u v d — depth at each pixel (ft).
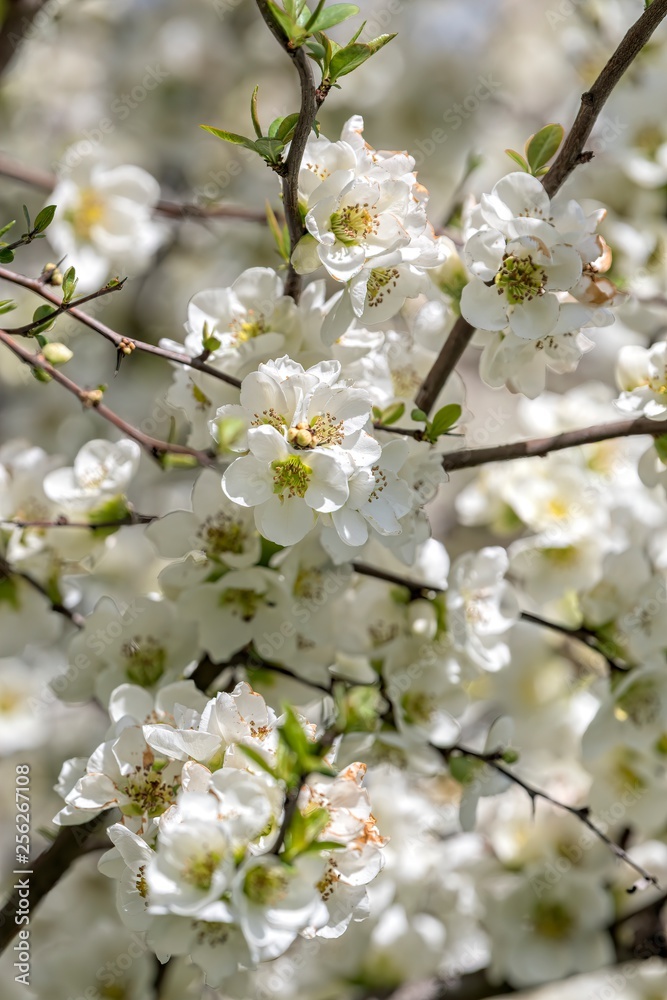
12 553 4.41
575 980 4.92
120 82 6.74
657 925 4.70
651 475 4.29
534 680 4.70
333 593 4.26
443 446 4.27
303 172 4.03
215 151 6.73
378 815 4.73
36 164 6.26
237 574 4.21
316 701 4.33
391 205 4.05
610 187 5.00
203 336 4.18
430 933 4.79
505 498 4.73
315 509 3.96
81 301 4.09
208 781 3.87
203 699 4.08
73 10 6.64
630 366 4.27
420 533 4.17
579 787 4.79
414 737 4.26
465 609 4.33
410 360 4.36
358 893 3.90
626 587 4.43
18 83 6.38
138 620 4.27
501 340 4.15
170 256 6.68
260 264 6.53
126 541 6.08
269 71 6.85
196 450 4.27
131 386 6.69
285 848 3.84
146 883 3.87
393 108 6.93
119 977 4.56
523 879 4.70
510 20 7.53
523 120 7.44
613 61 4.05
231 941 3.88
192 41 6.82
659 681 4.40
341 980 4.81
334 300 4.10
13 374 6.38
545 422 4.79
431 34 7.08
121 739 3.97
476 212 4.14
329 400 3.97
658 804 4.50
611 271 4.88
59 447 6.59
